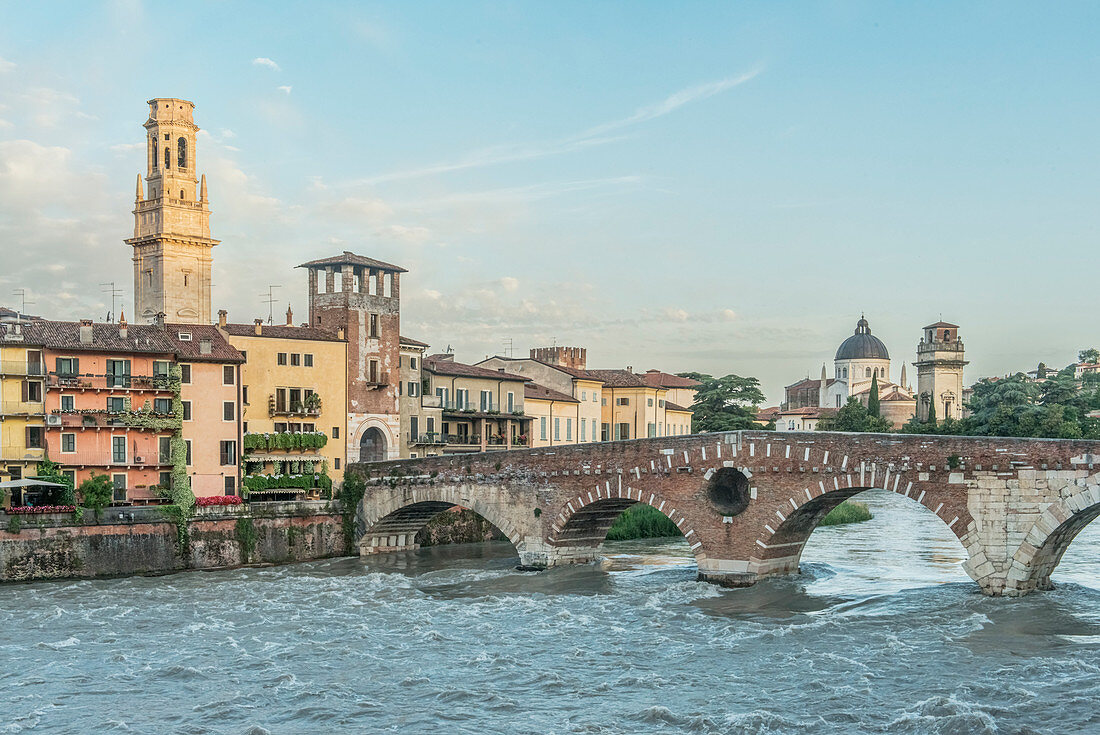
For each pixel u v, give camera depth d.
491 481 86.81
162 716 46.47
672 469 77.56
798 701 47.53
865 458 70.12
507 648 58.00
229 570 85.38
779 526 73.56
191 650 57.53
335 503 93.75
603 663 54.69
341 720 45.94
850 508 123.00
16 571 77.19
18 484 79.19
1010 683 49.31
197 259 134.50
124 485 87.12
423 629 62.91
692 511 76.81
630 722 45.31
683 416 164.00
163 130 133.12
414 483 91.00
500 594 74.69
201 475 90.88
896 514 130.12
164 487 88.62
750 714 45.38
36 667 54.09
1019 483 65.38
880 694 48.28
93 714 46.72
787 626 61.88
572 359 159.00
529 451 85.00
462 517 104.12
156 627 63.22
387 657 56.12
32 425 83.88
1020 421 156.12
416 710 47.12
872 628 61.06
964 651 55.22
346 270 107.50
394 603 71.19
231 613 67.50
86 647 58.16
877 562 86.31
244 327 100.88
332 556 92.94
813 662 53.91
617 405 150.12
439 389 119.94
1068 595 67.69
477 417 123.75
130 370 88.56
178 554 84.19
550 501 83.81
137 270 135.25
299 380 103.44
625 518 108.56
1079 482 63.28
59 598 71.75
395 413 111.56
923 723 44.00
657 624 63.81
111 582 78.56
